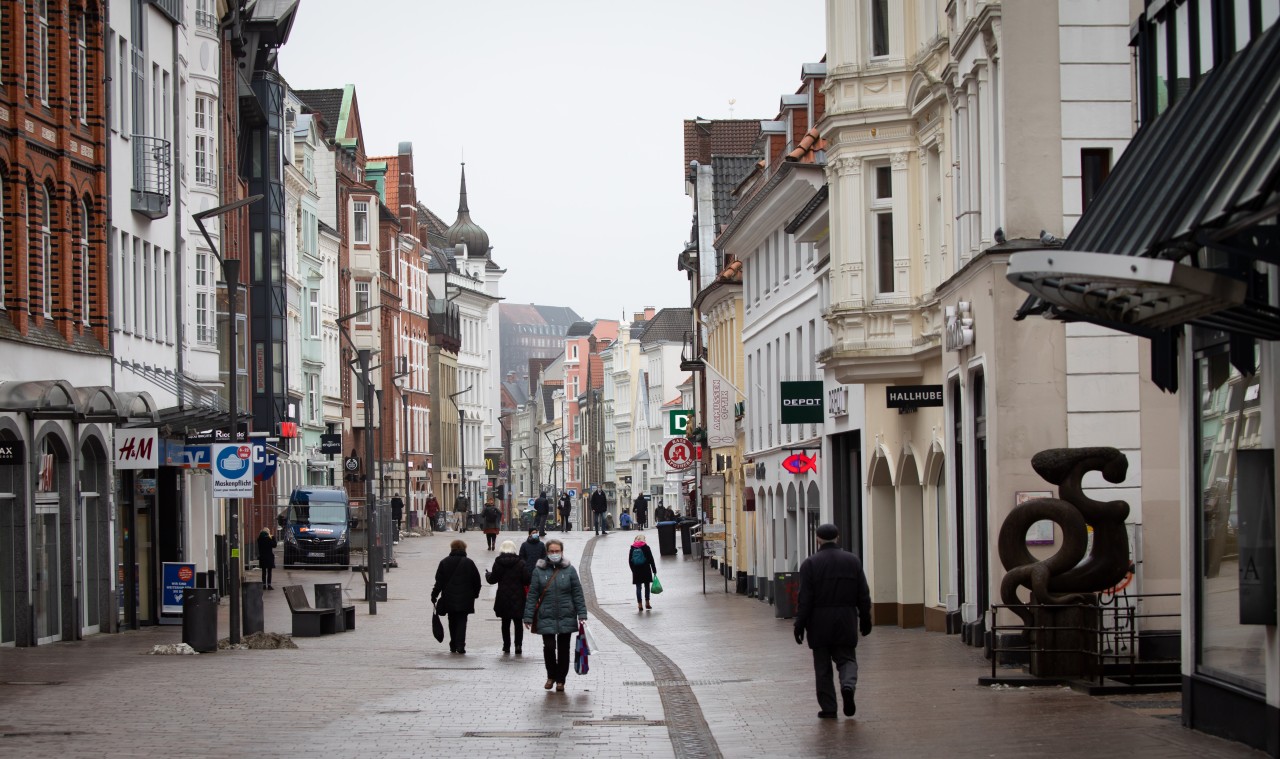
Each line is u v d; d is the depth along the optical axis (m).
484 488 149.12
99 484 31.91
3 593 28.00
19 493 27.88
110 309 33.59
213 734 15.90
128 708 18.22
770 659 26.05
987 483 23.08
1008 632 22.02
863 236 30.23
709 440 51.75
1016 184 22.27
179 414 32.94
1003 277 22.22
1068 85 22.33
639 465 146.38
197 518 41.97
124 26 35.19
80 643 29.31
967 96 24.72
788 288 45.69
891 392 27.67
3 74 28.62
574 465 189.25
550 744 15.41
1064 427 22.14
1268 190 10.12
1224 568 14.38
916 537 32.44
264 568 47.47
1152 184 13.66
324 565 55.56
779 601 36.97
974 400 24.42
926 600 30.33
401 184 116.19
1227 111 12.92
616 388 157.75
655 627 36.75
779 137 49.34
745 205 49.22
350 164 93.56
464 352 144.25
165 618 35.22
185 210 41.25
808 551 42.62
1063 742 14.16
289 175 72.06
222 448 27.84
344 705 18.91
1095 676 18.86
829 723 16.34
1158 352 15.88
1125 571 19.17
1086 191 22.38
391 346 103.94
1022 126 22.27
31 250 29.58
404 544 74.06
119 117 34.78
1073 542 19.06
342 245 90.81
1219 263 13.96
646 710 18.73
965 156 24.84
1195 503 15.14
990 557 22.45
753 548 50.41
